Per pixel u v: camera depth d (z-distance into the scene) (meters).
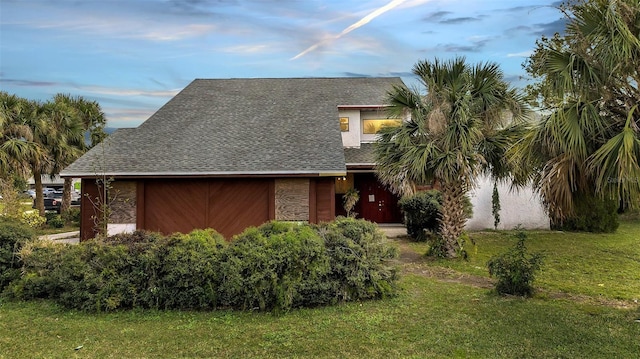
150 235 6.76
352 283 6.27
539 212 14.91
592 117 4.86
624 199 4.53
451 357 4.30
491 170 10.01
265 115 14.41
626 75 4.96
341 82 18.64
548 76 5.34
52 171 18.41
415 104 9.80
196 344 4.70
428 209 12.66
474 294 6.81
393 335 4.93
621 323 5.32
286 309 5.84
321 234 6.63
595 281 7.79
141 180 11.55
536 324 5.28
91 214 11.58
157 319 5.59
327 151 11.80
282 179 11.57
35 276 6.54
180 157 11.60
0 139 16.16
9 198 11.92
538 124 5.47
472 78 9.45
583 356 4.30
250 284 5.83
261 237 6.30
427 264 9.41
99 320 5.57
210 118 14.14
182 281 5.96
